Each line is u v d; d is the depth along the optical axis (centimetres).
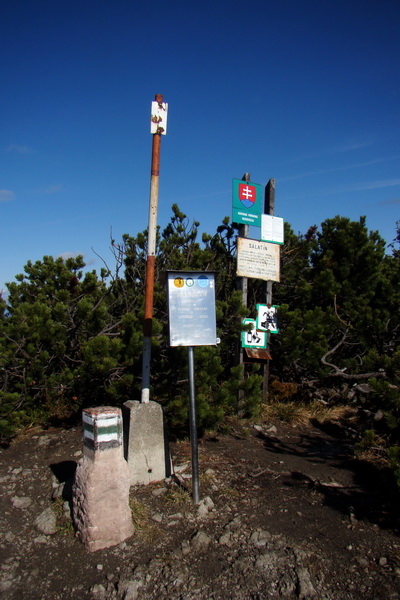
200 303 417
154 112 464
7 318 680
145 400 459
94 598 299
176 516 390
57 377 596
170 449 544
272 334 809
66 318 614
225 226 812
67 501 396
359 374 698
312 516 404
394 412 522
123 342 577
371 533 379
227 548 351
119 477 356
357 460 541
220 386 604
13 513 395
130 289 750
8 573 318
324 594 307
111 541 349
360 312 751
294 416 700
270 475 491
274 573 324
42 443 544
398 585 316
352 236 825
